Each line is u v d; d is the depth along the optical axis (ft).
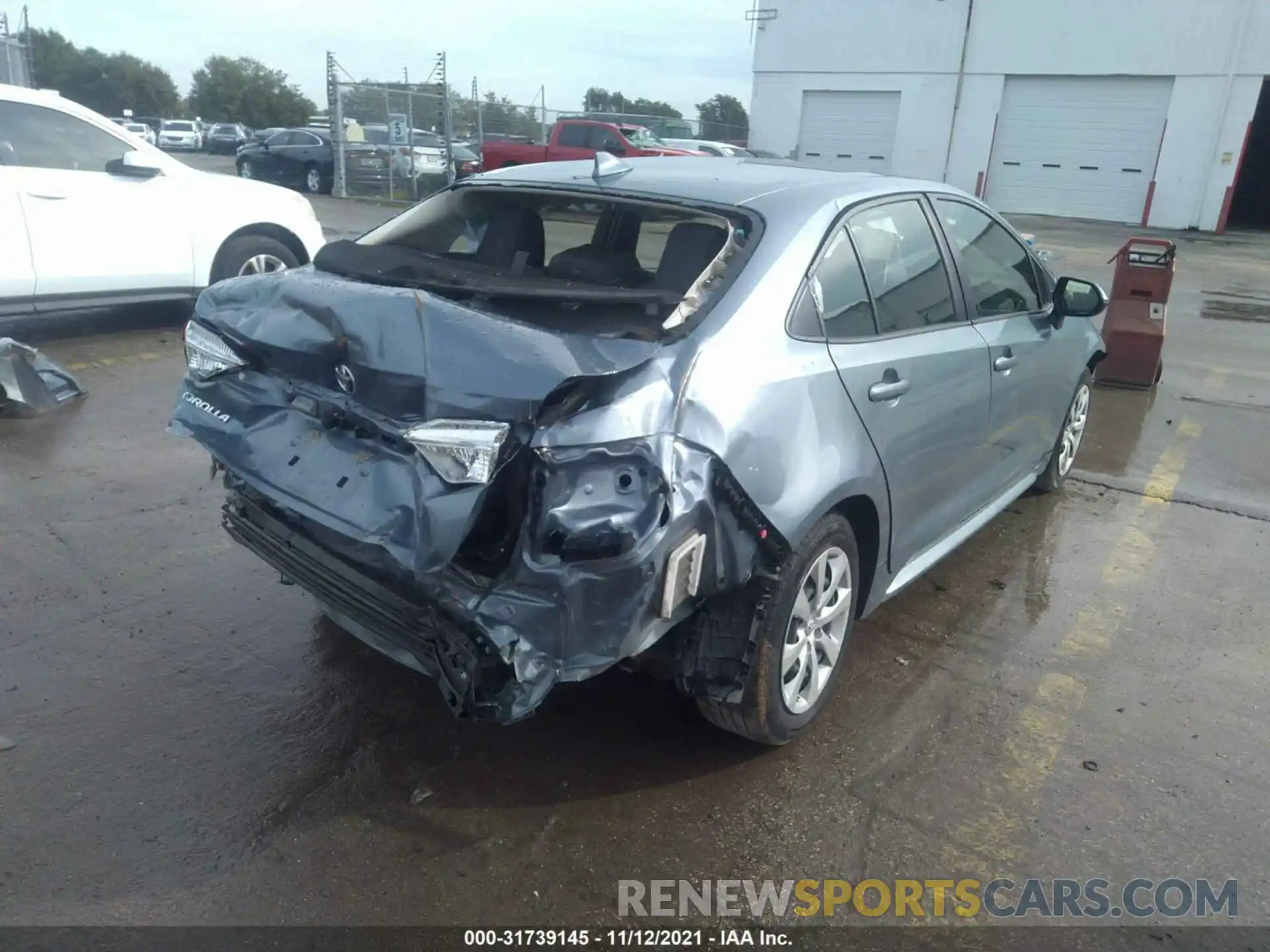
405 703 11.25
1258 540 17.16
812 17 99.81
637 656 9.71
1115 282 27.94
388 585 8.98
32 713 10.69
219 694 11.23
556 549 7.98
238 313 10.19
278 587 13.75
